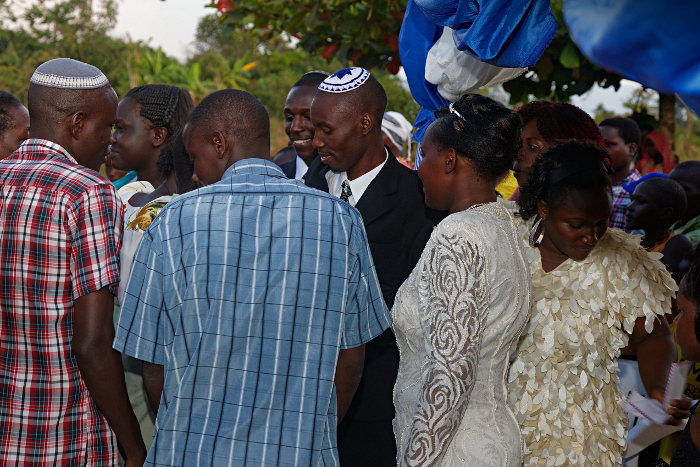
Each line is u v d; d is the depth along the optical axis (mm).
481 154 1792
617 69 953
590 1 954
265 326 1730
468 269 1635
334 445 1843
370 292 1930
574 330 2004
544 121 2396
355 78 2500
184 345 1730
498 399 1758
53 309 1865
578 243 1948
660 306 2029
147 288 1761
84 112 2020
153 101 3027
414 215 2578
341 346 1896
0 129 3025
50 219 1841
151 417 2209
